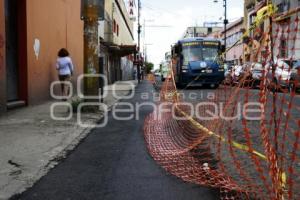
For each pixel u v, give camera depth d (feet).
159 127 32.01
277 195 14.16
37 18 48.08
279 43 16.52
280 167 15.28
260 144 23.72
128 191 16.33
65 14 63.10
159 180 17.70
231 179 17.39
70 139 26.58
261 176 16.46
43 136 27.22
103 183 17.40
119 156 22.20
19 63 43.93
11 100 42.32
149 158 21.65
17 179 17.97
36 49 47.62
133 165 20.27
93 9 40.09
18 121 33.35
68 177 18.30
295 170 17.53
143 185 17.04
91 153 22.91
